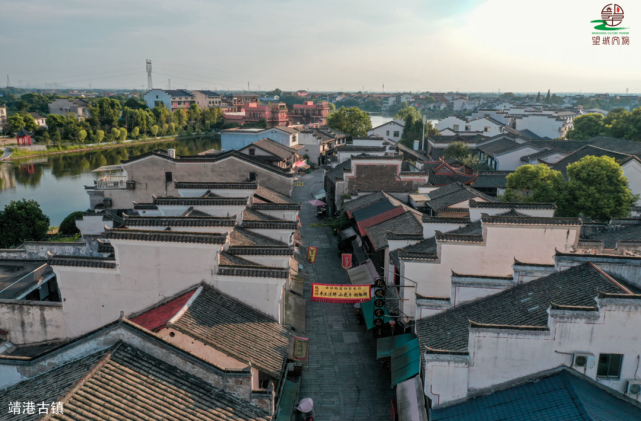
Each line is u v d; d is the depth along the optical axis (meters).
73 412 14.10
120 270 23.42
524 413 16.05
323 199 72.62
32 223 47.97
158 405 15.45
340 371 28.38
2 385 17.47
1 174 100.81
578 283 19.34
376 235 36.81
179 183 38.81
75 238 48.59
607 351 16.84
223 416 16.02
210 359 20.09
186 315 21.02
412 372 22.67
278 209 37.38
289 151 86.75
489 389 17.55
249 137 97.25
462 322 20.69
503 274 25.30
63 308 23.77
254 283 23.55
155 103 185.62
